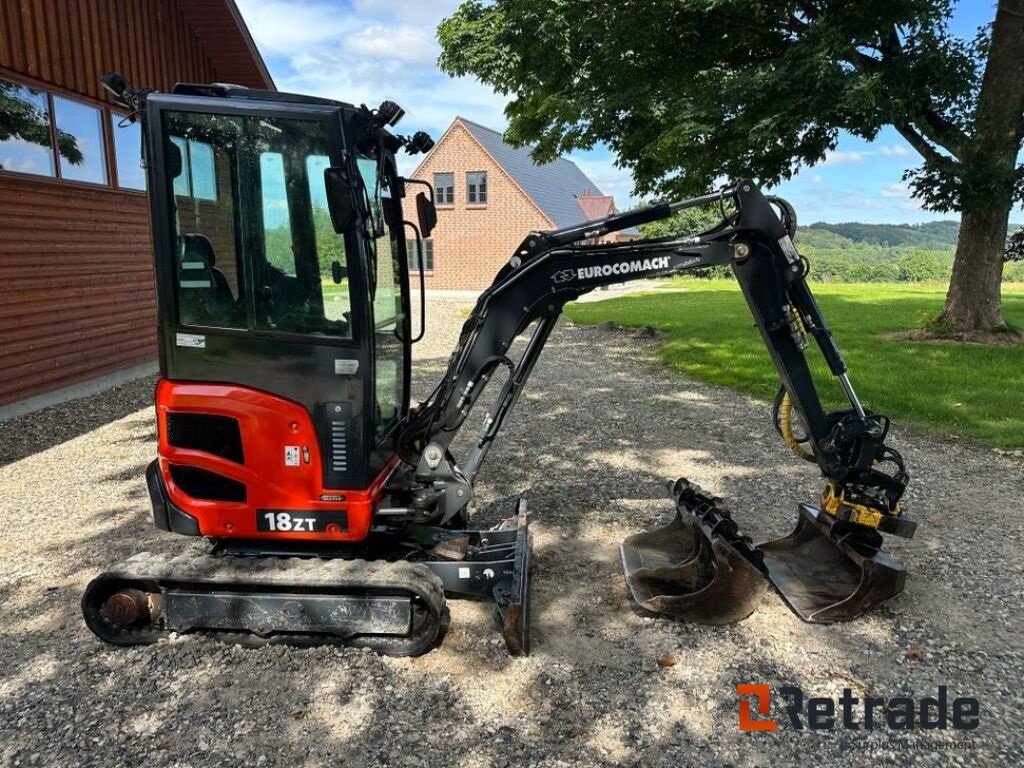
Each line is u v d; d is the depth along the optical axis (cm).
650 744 308
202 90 365
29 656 372
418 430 413
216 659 368
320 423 372
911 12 1091
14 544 516
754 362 1184
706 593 397
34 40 912
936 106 1195
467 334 412
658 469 679
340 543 395
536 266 406
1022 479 638
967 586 446
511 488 629
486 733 313
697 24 1248
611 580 455
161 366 375
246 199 358
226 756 299
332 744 306
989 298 1330
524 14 1305
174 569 371
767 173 1220
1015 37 1198
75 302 1005
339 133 352
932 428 786
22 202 895
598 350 1405
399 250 460
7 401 879
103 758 298
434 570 392
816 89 1036
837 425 413
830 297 2322
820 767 296
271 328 368
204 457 376
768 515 568
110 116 1077
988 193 1155
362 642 373
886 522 411
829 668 363
